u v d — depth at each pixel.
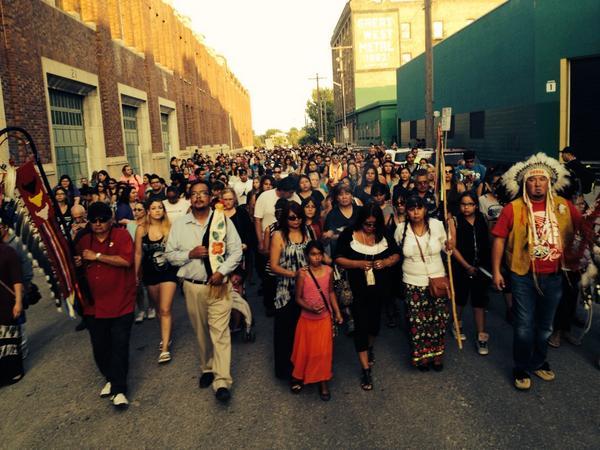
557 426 4.57
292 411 5.05
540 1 20.30
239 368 6.11
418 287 5.64
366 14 70.38
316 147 50.41
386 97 71.19
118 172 21.97
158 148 30.55
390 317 7.27
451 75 32.16
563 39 20.00
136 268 5.95
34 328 7.93
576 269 5.35
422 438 4.47
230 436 4.66
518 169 5.32
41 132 15.39
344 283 5.64
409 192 8.66
